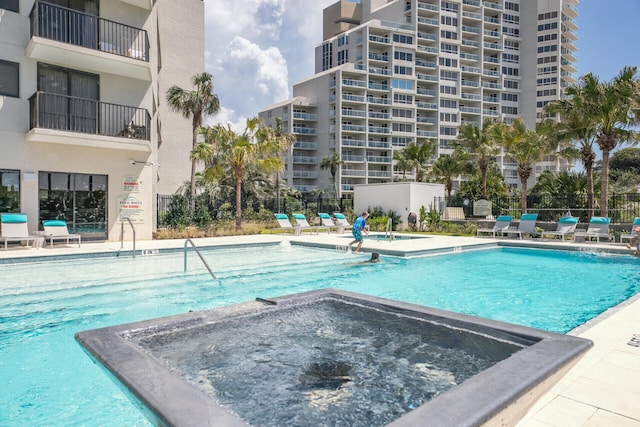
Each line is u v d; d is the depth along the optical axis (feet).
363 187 79.30
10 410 9.74
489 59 228.02
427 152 149.89
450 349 9.07
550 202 67.41
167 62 115.85
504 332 8.80
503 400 5.16
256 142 63.10
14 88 41.04
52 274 28.14
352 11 243.19
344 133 198.70
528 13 239.50
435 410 4.88
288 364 8.55
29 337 15.25
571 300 21.76
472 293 23.41
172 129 116.47
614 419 7.77
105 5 46.98
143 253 37.50
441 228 66.18
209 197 89.30
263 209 82.48
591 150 64.44
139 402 5.49
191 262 34.35
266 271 30.01
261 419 6.38
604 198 57.41
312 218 84.74
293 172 201.98
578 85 61.26
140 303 20.35
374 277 28.32
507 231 52.08
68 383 11.23
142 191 49.14
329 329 10.61
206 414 4.89
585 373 10.01
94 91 46.62
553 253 41.16
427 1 209.67
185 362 8.52
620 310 16.43
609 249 38.37
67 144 43.34
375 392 7.31
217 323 10.30
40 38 39.17
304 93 214.90
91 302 20.45
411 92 201.46
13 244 40.50
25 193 41.14
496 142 85.30
